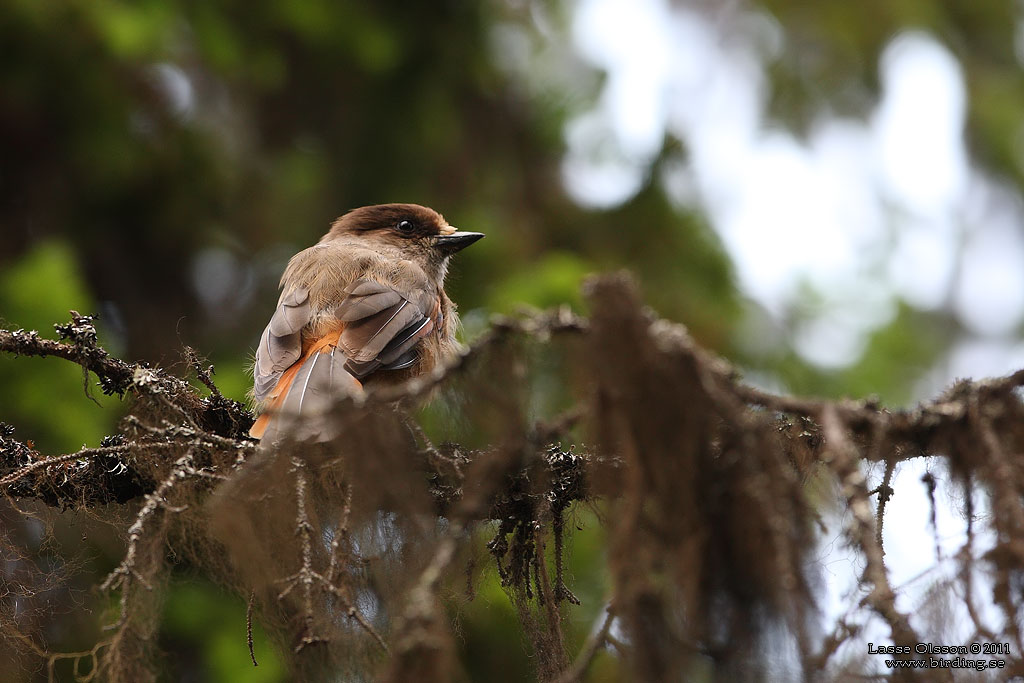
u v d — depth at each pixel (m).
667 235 16.19
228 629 11.99
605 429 5.29
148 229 16.64
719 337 15.73
